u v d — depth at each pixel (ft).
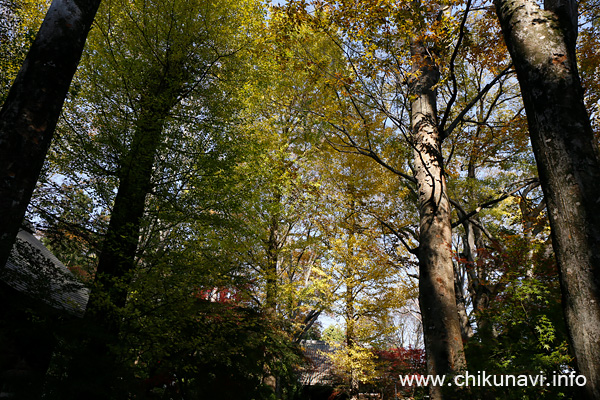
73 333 15.49
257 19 26.55
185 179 22.45
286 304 37.17
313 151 36.06
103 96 22.07
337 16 19.45
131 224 19.89
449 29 17.75
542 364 17.99
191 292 21.15
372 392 52.39
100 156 20.77
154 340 19.16
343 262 40.45
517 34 10.34
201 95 25.08
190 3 23.71
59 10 11.50
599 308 7.51
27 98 10.42
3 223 9.48
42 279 16.14
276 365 33.12
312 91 32.45
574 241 8.06
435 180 19.02
